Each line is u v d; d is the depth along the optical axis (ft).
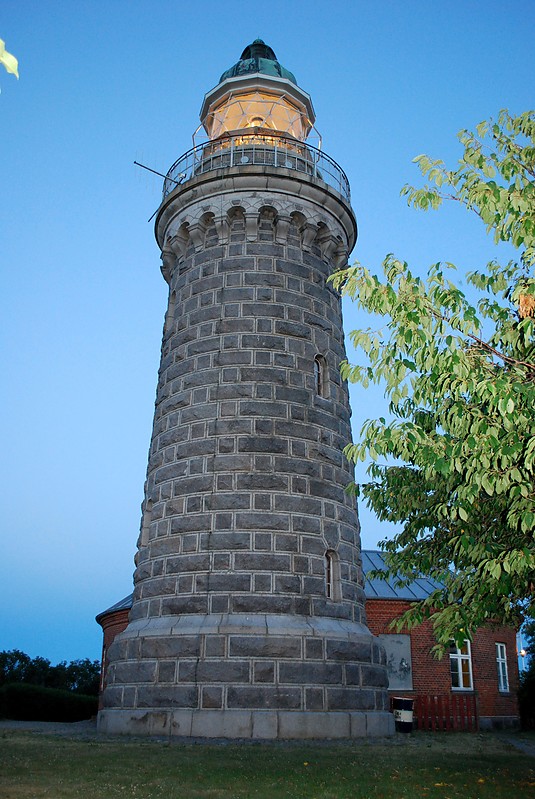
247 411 64.75
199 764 38.52
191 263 73.97
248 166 72.54
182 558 61.11
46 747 45.27
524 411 30.12
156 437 69.82
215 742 50.34
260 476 62.44
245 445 63.41
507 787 35.09
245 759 40.93
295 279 71.51
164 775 34.86
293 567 60.13
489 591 33.88
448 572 40.86
